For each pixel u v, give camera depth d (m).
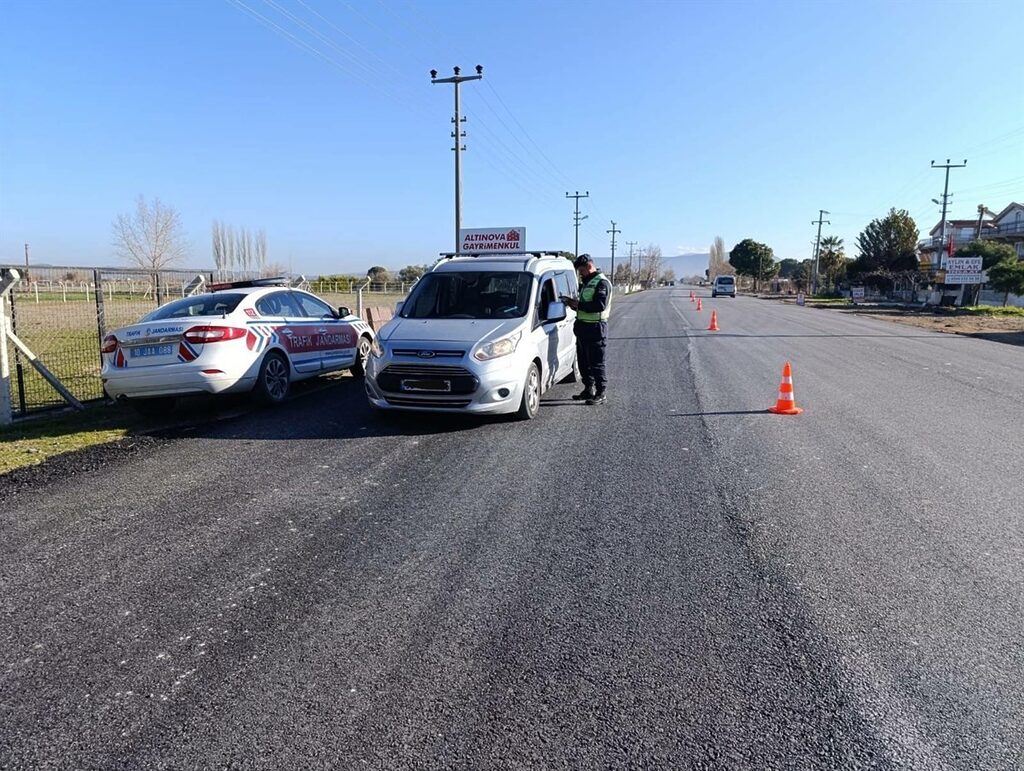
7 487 5.61
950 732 2.66
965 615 3.56
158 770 2.49
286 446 6.91
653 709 2.81
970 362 14.12
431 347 7.54
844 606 3.66
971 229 72.38
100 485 5.67
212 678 3.03
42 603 3.70
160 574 4.04
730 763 2.50
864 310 40.00
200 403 9.30
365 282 17.39
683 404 9.12
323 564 4.18
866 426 7.86
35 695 2.92
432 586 3.89
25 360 11.75
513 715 2.77
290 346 9.30
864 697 2.88
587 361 9.04
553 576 4.01
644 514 5.00
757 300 56.88
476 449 6.77
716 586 3.88
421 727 2.70
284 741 2.63
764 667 3.10
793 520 4.89
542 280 8.89
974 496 5.43
